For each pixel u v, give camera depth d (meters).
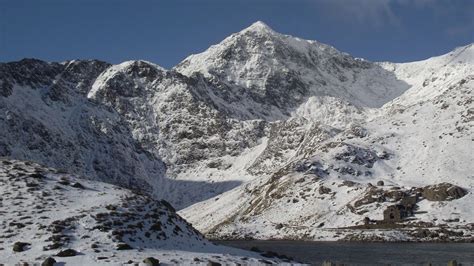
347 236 134.00
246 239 150.38
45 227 44.62
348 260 76.00
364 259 77.75
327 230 141.25
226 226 169.38
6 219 45.69
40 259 39.47
